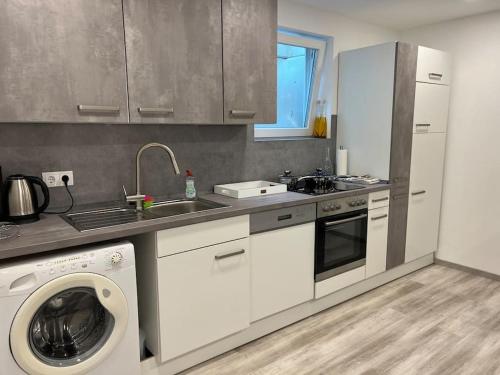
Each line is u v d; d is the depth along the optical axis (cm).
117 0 189
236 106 243
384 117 316
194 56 220
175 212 237
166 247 192
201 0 218
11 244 153
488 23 331
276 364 222
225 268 217
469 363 224
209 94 229
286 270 251
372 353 233
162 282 193
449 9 322
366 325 266
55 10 173
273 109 264
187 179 253
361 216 293
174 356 204
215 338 219
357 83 335
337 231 279
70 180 219
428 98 336
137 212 223
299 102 357
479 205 353
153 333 202
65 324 173
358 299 307
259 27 247
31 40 169
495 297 311
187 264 201
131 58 197
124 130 234
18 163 203
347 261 291
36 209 194
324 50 348
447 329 261
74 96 183
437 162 359
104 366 175
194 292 206
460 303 300
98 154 227
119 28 192
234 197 256
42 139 208
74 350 170
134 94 201
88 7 182
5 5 161
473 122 349
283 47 330
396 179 322
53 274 154
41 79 173
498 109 332
